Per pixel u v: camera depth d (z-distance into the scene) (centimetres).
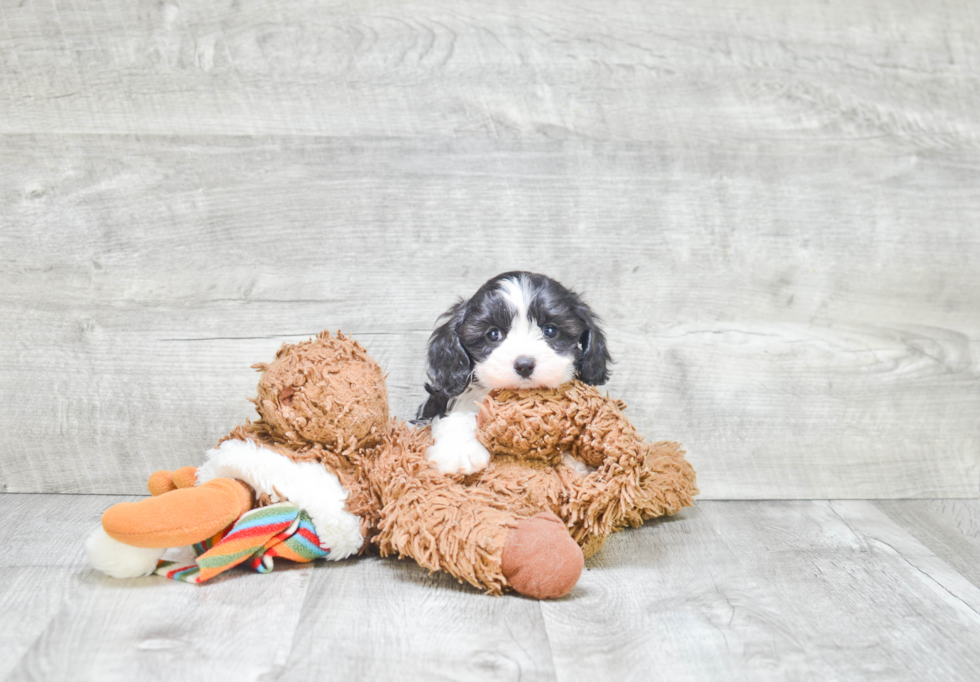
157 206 182
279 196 184
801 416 195
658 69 189
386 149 185
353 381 138
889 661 112
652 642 115
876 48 193
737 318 193
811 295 194
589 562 147
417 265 186
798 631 120
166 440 185
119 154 181
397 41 184
